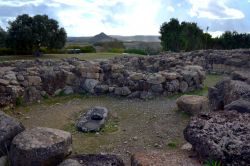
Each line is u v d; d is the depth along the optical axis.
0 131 4.67
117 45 44.44
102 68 10.49
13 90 8.39
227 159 3.97
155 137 6.41
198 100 7.61
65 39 32.53
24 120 7.40
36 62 11.67
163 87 9.88
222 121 4.62
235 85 6.98
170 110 8.12
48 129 4.71
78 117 7.70
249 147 4.00
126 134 6.62
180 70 10.88
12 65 11.05
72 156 4.34
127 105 8.84
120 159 4.33
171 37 29.73
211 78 14.04
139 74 9.77
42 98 9.30
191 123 4.69
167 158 4.26
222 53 16.28
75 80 10.13
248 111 5.37
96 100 9.40
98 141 6.26
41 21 31.12
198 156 4.31
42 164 4.20
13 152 4.30
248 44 29.06
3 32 34.84
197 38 29.34
